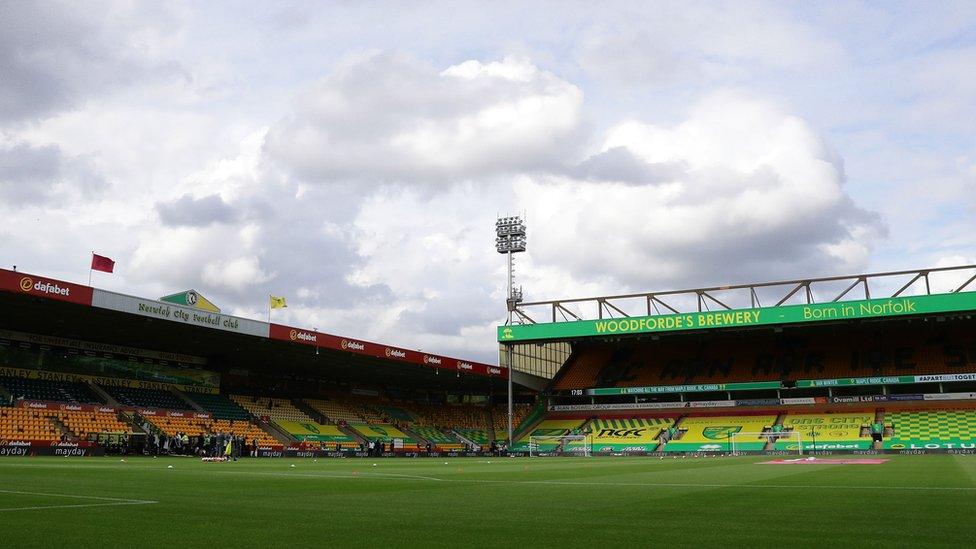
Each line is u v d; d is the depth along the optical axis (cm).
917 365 6756
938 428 6128
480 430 8544
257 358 6838
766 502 1320
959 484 1834
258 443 5828
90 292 4366
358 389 8494
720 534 873
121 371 5922
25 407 4631
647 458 5088
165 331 5456
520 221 7912
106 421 5053
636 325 6819
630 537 850
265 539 816
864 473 2480
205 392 6550
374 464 3709
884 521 1002
